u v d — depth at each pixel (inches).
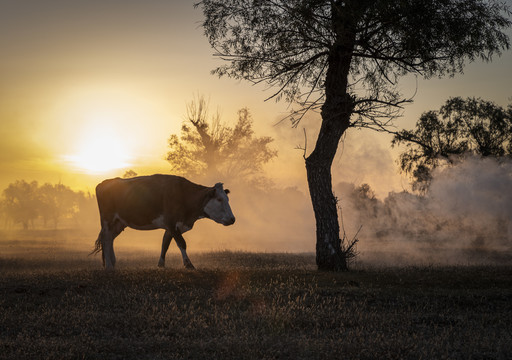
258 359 228.2
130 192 579.2
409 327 287.4
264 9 608.1
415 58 599.8
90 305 327.9
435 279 478.0
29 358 218.2
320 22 582.9
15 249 1241.4
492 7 583.5
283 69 644.7
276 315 294.8
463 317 313.7
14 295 364.5
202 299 355.6
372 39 601.6
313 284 434.6
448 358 227.6
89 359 225.0
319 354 233.3
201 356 229.9
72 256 927.7
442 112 1802.4
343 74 594.2
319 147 585.9
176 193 563.8
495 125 1752.0
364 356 230.8
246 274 479.2
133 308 321.1
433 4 549.0
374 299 367.9
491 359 231.5
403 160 1754.4
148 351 237.1
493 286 443.2
